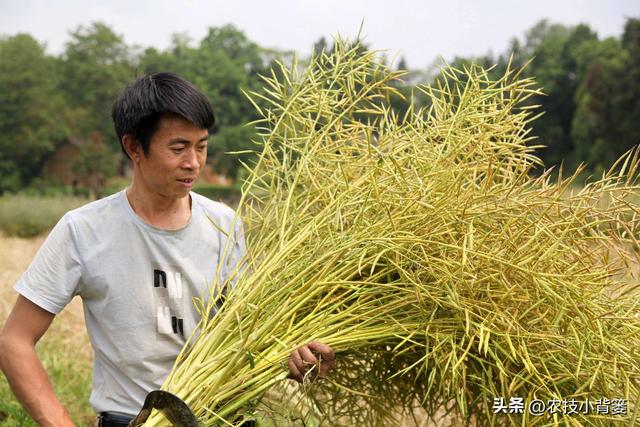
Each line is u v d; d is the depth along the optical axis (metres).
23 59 63.72
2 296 8.54
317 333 2.68
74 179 58.12
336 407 3.55
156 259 2.73
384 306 2.69
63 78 68.06
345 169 2.98
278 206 3.02
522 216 2.64
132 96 2.58
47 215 20.30
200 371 2.58
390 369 3.09
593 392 2.67
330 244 2.79
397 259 2.65
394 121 3.02
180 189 2.62
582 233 2.74
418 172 2.84
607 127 47.91
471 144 2.91
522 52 76.19
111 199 2.75
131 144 2.64
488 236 2.64
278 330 2.69
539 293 2.63
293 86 3.14
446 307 2.66
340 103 3.10
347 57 3.32
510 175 2.85
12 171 61.84
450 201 2.69
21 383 2.60
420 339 2.77
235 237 2.92
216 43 70.00
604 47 57.47
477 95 3.02
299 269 2.78
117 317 2.71
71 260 2.68
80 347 6.46
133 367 2.72
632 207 2.74
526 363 2.52
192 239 2.79
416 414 3.87
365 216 2.85
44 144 62.53
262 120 3.13
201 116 2.56
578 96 53.25
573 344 2.62
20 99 62.72
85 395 5.27
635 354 2.68
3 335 2.65
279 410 2.86
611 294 2.87
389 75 3.07
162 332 2.72
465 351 2.49
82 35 67.94
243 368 2.60
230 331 2.67
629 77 47.03
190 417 2.38
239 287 2.76
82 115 65.81
